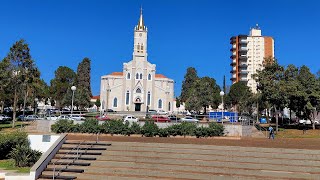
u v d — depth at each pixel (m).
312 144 26.20
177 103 109.38
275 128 50.47
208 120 47.97
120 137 31.58
